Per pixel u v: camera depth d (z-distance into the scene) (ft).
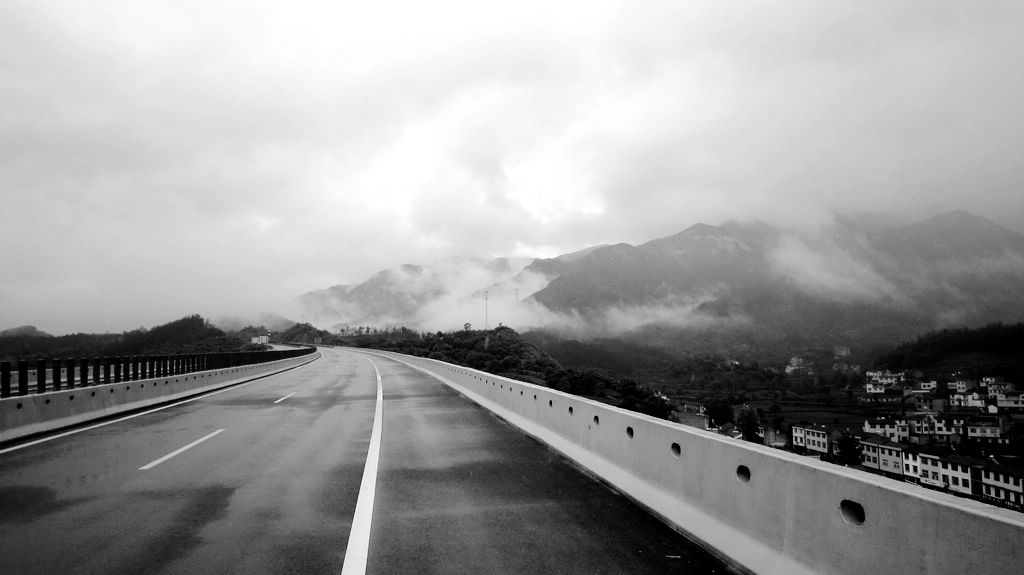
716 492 16.72
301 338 568.00
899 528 10.50
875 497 11.12
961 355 342.64
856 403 250.57
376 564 14.98
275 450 32.22
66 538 17.01
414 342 347.97
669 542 16.88
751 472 15.16
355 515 19.60
